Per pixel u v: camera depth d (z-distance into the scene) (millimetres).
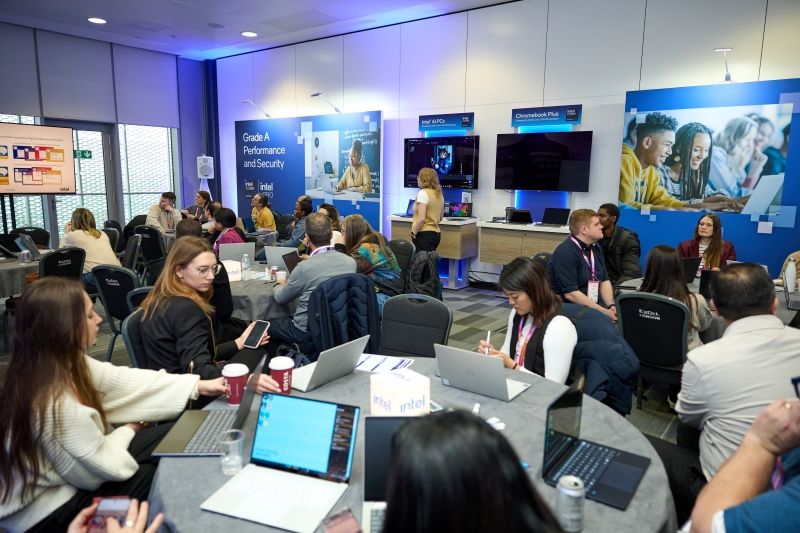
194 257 2271
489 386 1828
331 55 8406
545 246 6055
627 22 5715
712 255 4332
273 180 9406
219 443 1540
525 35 6441
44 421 1402
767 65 4977
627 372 2045
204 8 6875
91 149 8953
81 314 1504
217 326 2896
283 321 3418
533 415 1709
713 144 5148
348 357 1992
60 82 8344
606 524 1162
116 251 6656
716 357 1600
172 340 2193
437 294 4102
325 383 1976
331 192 8578
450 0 6492
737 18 5074
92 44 8664
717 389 1591
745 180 5023
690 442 2100
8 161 7168
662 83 5574
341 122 8258
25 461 1409
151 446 1785
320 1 6555
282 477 1356
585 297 3441
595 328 2174
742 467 1070
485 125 6918
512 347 2326
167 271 2275
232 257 4504
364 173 8078
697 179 5277
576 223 3516
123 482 1617
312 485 1320
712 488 1076
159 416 1850
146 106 9516
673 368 2990
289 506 1236
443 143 7125
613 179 5996
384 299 3564
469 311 5875
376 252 3816
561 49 6191
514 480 642
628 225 5746
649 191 5574
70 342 1477
